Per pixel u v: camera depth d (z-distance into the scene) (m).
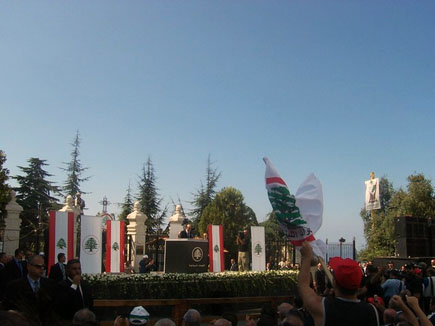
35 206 41.44
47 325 2.56
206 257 18.67
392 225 43.28
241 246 21.14
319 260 4.41
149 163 54.06
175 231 24.38
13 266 11.26
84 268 17.88
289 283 17.59
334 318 3.60
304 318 6.16
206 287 15.73
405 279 12.56
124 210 52.38
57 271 11.97
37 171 43.31
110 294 14.28
